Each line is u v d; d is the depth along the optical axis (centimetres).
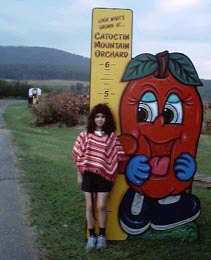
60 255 502
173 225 553
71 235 565
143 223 550
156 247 530
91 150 511
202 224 628
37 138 1648
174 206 552
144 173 543
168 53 533
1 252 507
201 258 502
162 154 543
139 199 546
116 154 521
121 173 542
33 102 3394
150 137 539
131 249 522
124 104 533
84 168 511
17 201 713
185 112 540
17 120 2636
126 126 536
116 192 544
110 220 545
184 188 551
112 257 498
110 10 527
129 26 528
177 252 517
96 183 515
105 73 532
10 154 1175
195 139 545
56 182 858
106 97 533
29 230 580
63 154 1264
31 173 937
